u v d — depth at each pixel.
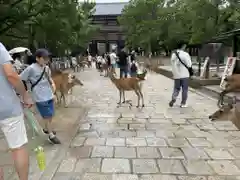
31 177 3.32
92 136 4.95
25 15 10.59
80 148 4.33
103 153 4.11
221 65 16.70
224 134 4.98
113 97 9.25
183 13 17.70
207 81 11.16
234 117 3.66
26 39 14.59
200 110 6.95
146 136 4.93
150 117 6.33
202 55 13.09
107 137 4.89
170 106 7.46
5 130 2.55
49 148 4.30
